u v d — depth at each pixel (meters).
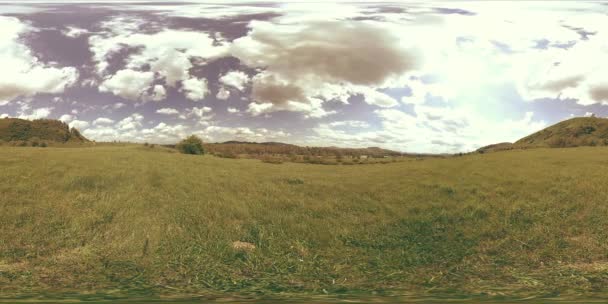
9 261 14.12
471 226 17.98
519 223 18.05
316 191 22.89
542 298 11.30
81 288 12.06
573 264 14.30
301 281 13.20
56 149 31.98
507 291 12.04
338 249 16.20
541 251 15.51
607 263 14.17
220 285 12.69
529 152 32.59
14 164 24.09
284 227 17.77
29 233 16.03
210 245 15.73
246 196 21.36
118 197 19.59
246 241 16.45
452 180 24.30
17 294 11.40
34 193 19.66
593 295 11.47
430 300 11.25
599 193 20.34
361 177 26.36
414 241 16.84
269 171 28.91
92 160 26.75
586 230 17.00
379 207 20.41
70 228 16.53
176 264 14.22
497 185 22.89
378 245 16.56
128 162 27.00
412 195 21.95
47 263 13.99
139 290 12.02
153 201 19.34
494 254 15.55
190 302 11.07
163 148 40.28
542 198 20.55
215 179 24.19
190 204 19.38
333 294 11.90
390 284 12.93
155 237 16.05
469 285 12.71
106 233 16.30
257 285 12.75
